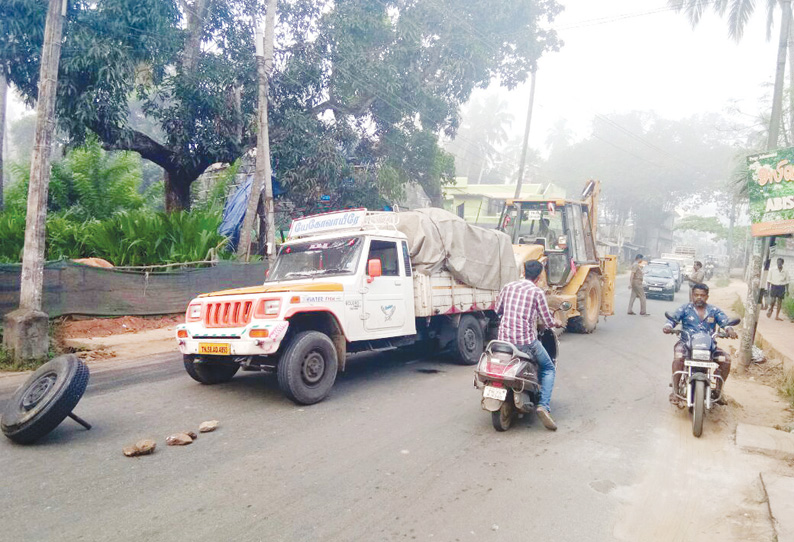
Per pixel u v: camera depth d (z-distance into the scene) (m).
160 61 15.30
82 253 13.88
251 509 3.87
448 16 20.64
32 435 5.01
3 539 3.41
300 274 7.57
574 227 12.73
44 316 8.40
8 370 7.90
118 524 3.63
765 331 12.10
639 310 18.83
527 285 5.85
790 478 4.51
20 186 18.14
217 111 16.77
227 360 6.84
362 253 7.25
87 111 13.83
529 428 5.80
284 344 6.56
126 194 19.41
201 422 5.83
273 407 6.39
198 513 3.80
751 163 7.66
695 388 5.70
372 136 21.92
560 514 3.88
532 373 5.63
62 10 8.59
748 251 38.31
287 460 4.79
